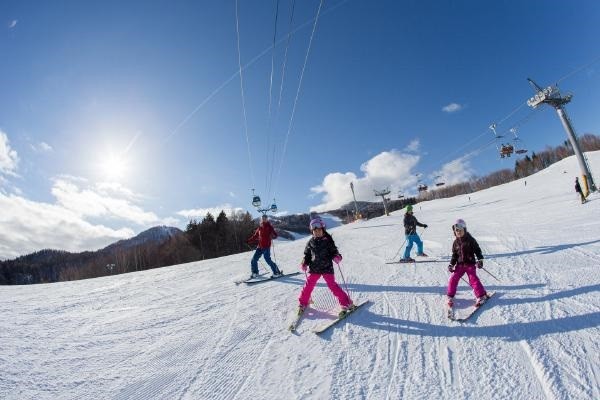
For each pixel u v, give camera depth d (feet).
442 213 111.75
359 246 48.11
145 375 15.93
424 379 13.25
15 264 286.66
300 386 13.75
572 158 228.22
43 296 34.63
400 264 31.48
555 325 15.53
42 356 18.48
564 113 87.51
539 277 21.85
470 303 19.39
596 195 75.61
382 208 285.23
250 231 229.86
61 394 14.75
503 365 13.42
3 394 14.80
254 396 13.50
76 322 24.41
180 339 19.65
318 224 20.49
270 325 20.17
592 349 13.41
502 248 32.60
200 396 13.87
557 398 11.27
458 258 19.29
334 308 21.39
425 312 19.04
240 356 16.81
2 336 21.65
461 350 14.87
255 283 31.55
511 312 17.46
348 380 13.75
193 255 199.93
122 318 24.67
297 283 29.25
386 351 15.60
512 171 370.12
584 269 21.95
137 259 212.02
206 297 28.43
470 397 11.94
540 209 70.23
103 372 16.49
